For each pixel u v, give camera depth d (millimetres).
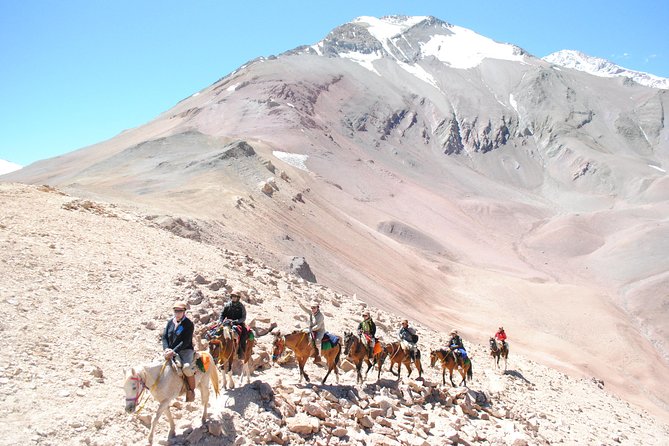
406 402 15172
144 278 16734
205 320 15195
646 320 84000
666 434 24297
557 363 53719
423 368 19594
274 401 12094
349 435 12148
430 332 27688
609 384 55594
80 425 9539
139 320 14141
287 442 11164
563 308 77438
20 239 16297
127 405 9125
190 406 11250
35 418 9328
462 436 13852
